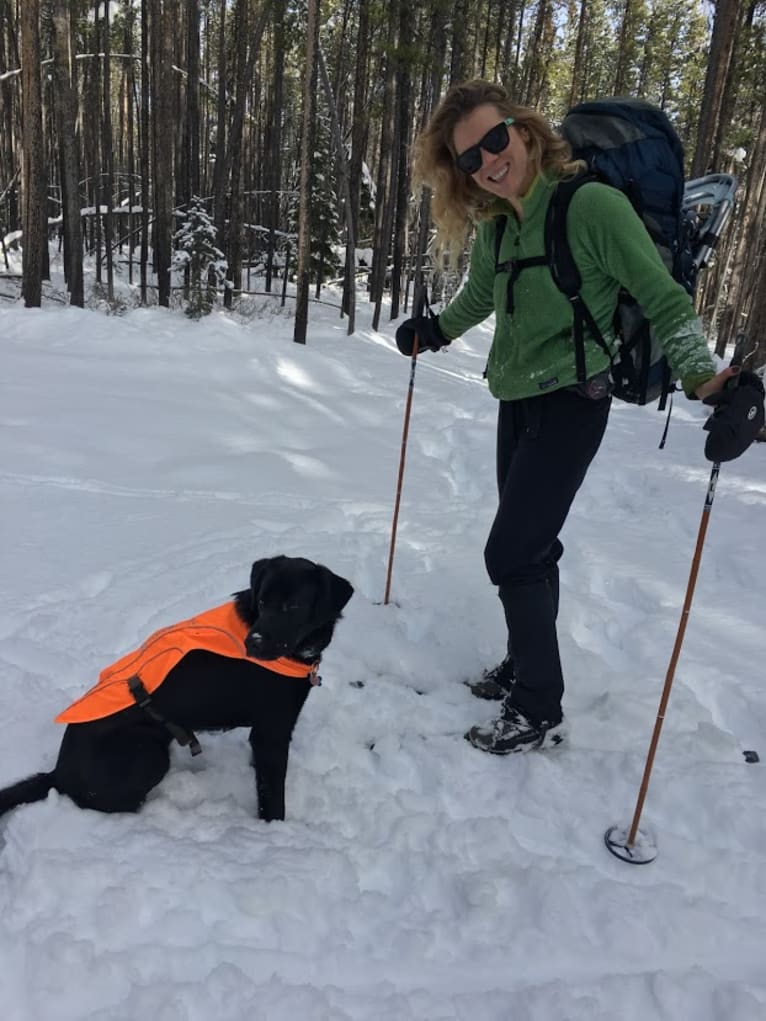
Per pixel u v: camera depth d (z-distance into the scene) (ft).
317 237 77.25
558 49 120.16
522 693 9.22
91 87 75.97
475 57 85.87
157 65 55.36
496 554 8.96
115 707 7.63
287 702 7.89
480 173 7.89
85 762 7.57
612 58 114.21
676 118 108.99
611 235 7.43
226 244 73.41
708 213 9.02
